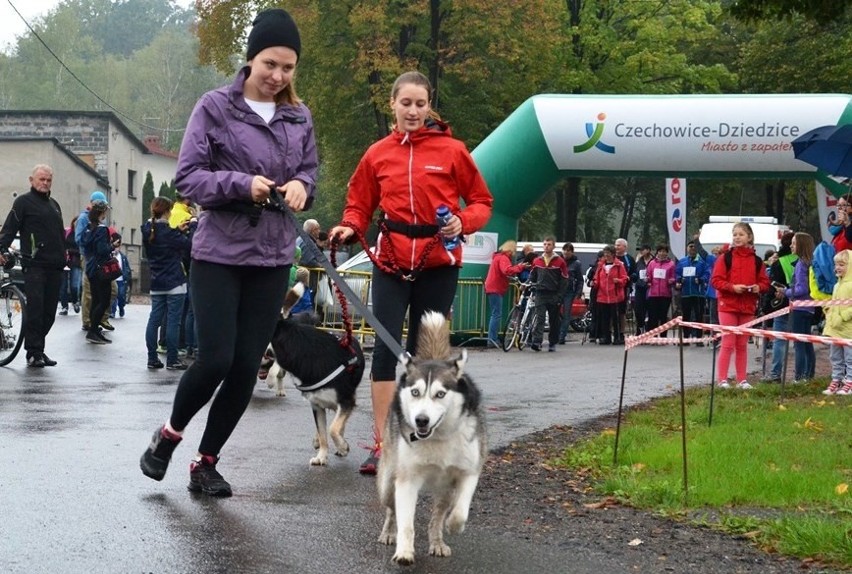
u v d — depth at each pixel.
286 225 6.54
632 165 20.92
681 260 24.62
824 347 20.81
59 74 93.88
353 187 7.51
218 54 38.09
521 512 6.57
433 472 5.48
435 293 7.42
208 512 6.12
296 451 8.32
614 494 7.03
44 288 13.58
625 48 40.75
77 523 5.74
